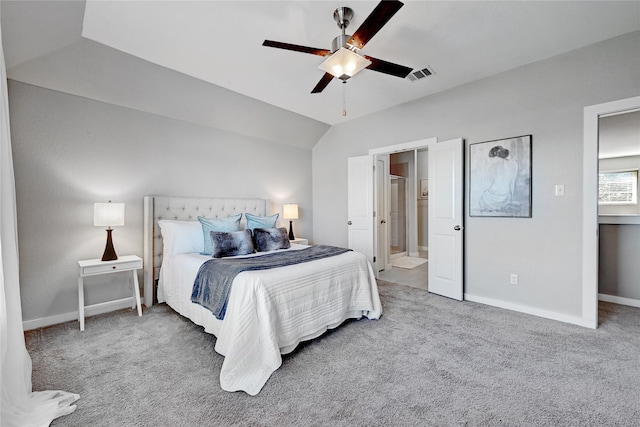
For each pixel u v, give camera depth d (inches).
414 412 59.2
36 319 101.3
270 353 72.9
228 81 125.6
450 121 135.3
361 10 79.4
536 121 110.9
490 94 122.3
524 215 113.5
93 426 55.6
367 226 172.6
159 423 56.4
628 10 80.9
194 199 142.5
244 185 168.2
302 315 86.6
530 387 67.0
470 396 64.1
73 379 70.4
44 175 103.2
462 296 131.7
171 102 130.7
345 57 76.9
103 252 116.5
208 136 152.2
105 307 116.0
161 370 74.5
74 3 76.2
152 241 125.7
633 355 80.8
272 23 85.3
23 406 58.5
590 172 99.5
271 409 60.4
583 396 63.6
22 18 75.7
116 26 87.2
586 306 100.8
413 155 263.9
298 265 93.0
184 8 78.9
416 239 260.8
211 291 87.4
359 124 176.4
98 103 115.6
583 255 101.3
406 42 96.4
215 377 71.6
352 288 105.5
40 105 102.2
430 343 89.3
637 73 91.5
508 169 117.3
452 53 103.8
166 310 118.5
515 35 92.9
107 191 117.9
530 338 92.1
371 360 79.4
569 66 103.3
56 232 105.7
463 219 132.0
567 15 83.0
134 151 125.6
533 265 112.6
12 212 61.6
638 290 123.6
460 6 78.7
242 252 117.2
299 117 173.0
